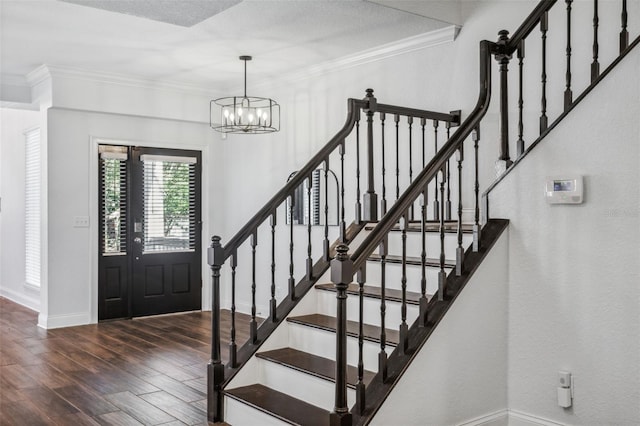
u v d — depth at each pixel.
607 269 3.04
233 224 7.32
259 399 3.34
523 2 4.26
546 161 3.26
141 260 6.87
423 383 3.02
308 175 3.98
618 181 2.99
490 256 3.36
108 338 5.75
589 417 3.13
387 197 5.23
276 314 3.88
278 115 6.55
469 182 4.57
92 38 5.06
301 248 6.19
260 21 4.59
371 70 5.43
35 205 7.70
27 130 7.86
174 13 4.28
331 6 4.24
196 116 7.11
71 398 3.92
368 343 3.34
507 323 3.44
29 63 5.95
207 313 7.14
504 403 3.44
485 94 3.46
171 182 7.11
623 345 2.99
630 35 3.63
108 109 6.44
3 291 8.80
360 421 2.73
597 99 3.06
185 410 3.69
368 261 4.12
